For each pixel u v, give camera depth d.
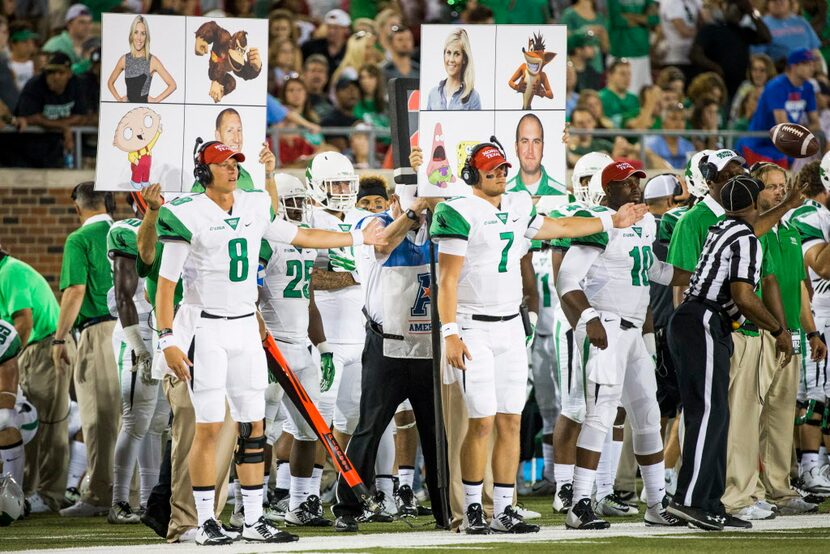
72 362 33.72
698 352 24.48
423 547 21.73
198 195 22.97
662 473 25.95
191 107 25.23
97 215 31.62
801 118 51.25
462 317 24.06
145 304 29.52
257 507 23.38
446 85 25.91
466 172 24.17
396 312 25.97
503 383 24.17
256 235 23.11
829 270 31.12
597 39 53.19
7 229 47.34
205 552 21.31
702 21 55.00
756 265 24.39
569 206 26.91
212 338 22.78
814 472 32.25
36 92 48.44
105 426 31.02
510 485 24.39
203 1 53.66
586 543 22.22
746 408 27.20
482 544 22.19
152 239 24.23
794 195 25.44
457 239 23.56
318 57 51.09
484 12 54.09
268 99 49.56
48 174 47.50
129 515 29.22
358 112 51.06
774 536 23.42
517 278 24.28
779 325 24.53
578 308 25.08
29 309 32.47
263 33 25.45
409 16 54.38
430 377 26.08
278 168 48.44
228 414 24.17
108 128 24.98
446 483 25.38
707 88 52.81
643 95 52.50
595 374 25.34
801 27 55.56
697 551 20.86
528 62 26.08
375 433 26.33
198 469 22.89
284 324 27.61
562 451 29.81
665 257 29.59
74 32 51.47
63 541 24.56
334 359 28.86
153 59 25.12
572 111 51.44
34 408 32.22
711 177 26.75
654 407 25.81
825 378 32.53
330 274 29.08
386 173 47.31
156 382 28.83
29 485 33.38
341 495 26.08
